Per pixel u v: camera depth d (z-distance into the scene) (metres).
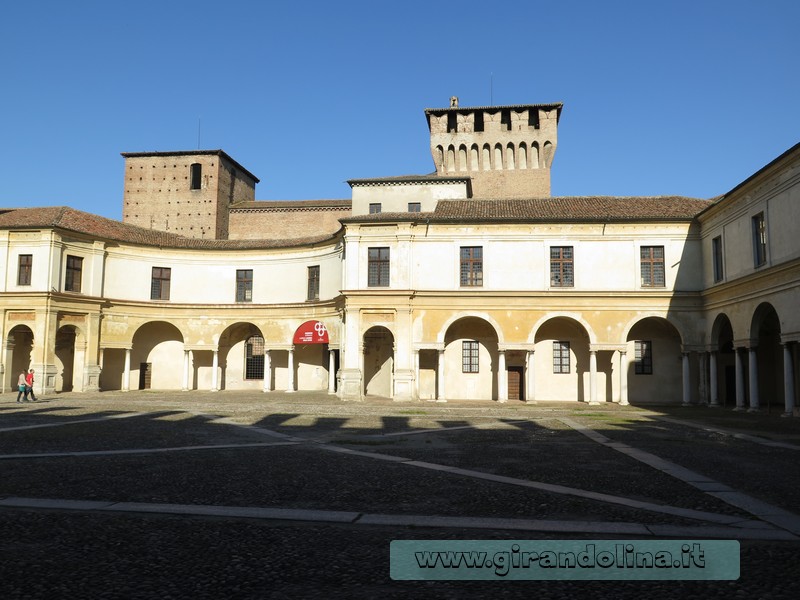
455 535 7.70
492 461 13.62
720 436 18.91
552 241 35.75
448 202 39.94
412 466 12.86
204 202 55.81
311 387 43.94
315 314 42.34
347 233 36.50
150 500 9.55
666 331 37.12
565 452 15.09
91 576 6.20
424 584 6.07
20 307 38.25
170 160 56.75
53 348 38.47
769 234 27.36
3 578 6.13
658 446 16.31
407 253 35.78
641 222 35.47
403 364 34.94
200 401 33.06
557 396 37.25
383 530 7.96
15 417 22.98
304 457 14.05
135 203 56.59
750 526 8.10
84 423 21.08
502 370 35.06
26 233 38.84
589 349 34.94
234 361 45.59
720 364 36.06
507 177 58.22
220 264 45.09
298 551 7.05
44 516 8.60
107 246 42.06
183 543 7.35
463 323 37.88
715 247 33.75
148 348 45.12
